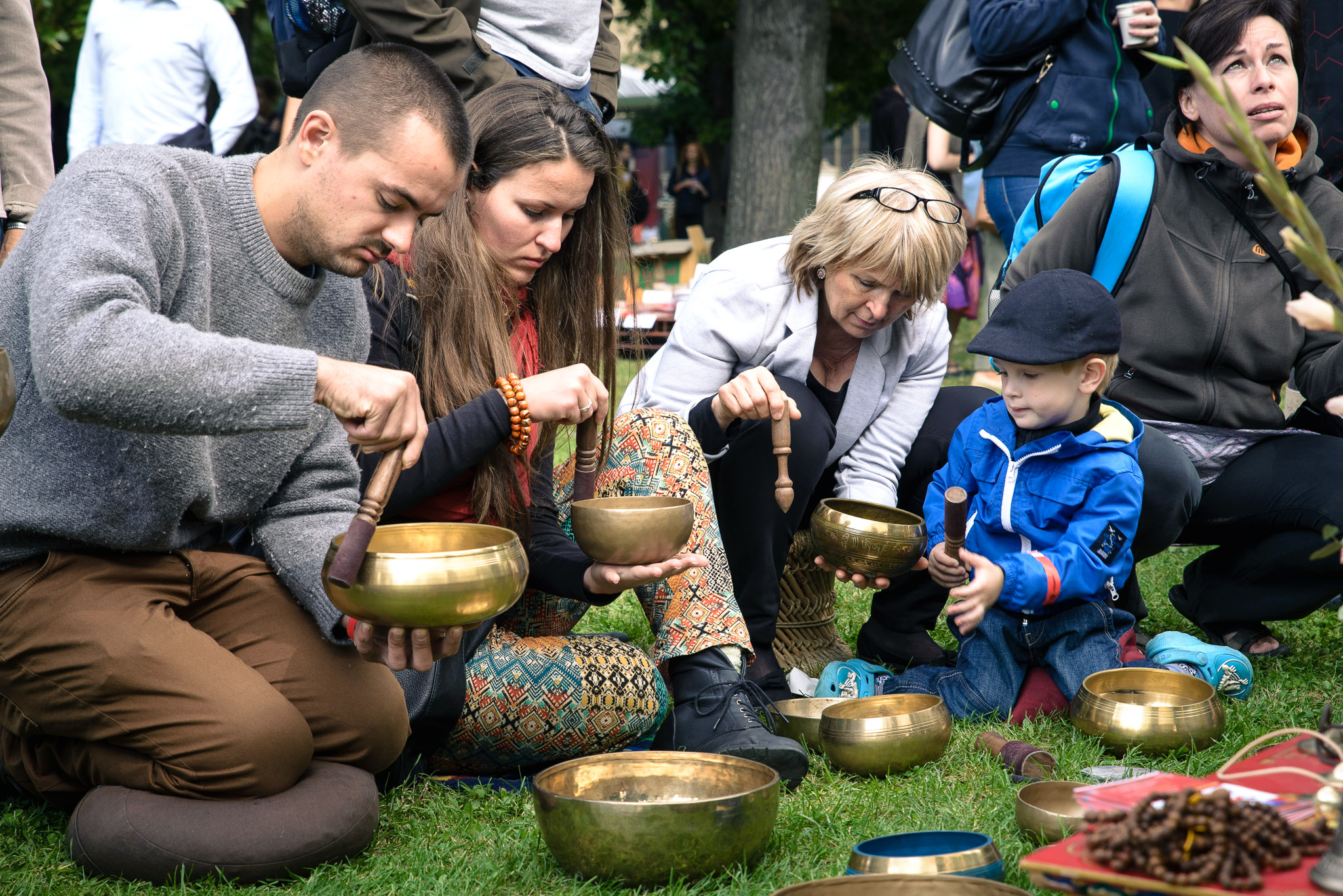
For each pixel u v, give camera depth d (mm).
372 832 2033
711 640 2387
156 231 1917
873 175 2857
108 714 1971
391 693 2184
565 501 2674
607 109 3961
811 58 11234
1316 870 1353
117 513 2014
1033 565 2711
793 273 2953
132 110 6121
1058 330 2736
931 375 3234
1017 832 2080
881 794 2291
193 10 6102
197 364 1725
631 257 2695
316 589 2156
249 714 1948
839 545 2623
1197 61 1352
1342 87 4000
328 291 2254
